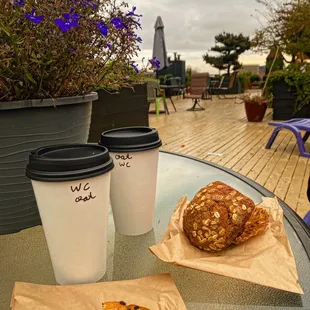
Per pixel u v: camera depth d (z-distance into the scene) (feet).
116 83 2.47
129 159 1.96
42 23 1.81
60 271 1.64
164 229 2.28
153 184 2.14
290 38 21.75
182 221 1.94
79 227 1.53
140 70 2.85
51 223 1.52
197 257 1.69
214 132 17.35
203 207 1.75
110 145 1.94
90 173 1.46
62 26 1.74
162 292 1.55
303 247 1.96
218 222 1.69
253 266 1.61
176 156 4.39
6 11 1.75
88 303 1.46
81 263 1.62
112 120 11.57
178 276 1.75
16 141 1.87
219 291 1.63
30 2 1.81
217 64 59.67
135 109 12.81
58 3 1.84
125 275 1.77
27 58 1.82
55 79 2.01
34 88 1.92
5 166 1.90
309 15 19.98
